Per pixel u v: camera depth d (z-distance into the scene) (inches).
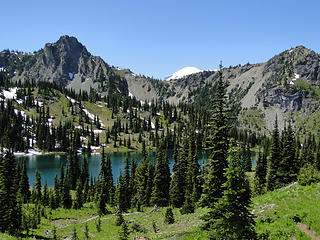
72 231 1726.1
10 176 1408.7
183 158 2397.9
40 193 2906.0
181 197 2064.5
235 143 761.0
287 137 1738.4
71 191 3683.6
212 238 656.4
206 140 820.6
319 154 2955.2
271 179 1797.5
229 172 597.0
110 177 3053.6
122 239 1059.3
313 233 605.9
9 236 1124.5
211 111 808.3
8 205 1368.1
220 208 613.3
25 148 6766.7
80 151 7268.7
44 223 2012.8
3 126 7101.4
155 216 1729.8
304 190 847.7
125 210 2252.7
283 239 597.0
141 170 2723.9
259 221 734.5
